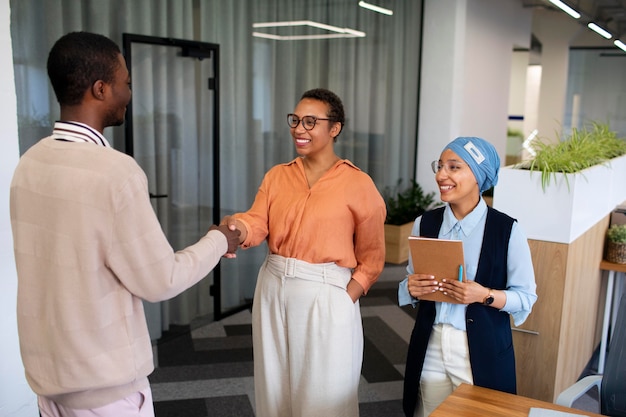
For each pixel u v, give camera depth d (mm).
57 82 1388
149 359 1490
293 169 2057
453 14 5996
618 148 3965
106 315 1374
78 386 1372
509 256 1847
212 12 3885
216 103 3955
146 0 3459
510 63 7695
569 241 2461
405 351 3740
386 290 4992
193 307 4129
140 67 3477
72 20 3105
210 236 1620
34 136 3006
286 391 2055
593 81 10484
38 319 1400
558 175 2447
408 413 1997
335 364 1951
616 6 6113
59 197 1334
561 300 2516
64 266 1338
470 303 1836
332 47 5070
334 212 1945
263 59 4359
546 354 2584
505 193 2582
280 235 1981
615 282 3510
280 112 4578
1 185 2371
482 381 1837
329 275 1951
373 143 5789
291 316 1957
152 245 1373
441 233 1939
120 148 3457
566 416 1535
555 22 9789
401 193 6266
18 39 2885
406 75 6098
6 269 2420
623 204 3646
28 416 2572
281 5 4449
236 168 4242
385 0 5664
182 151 3820
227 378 3299
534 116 10531
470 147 1820
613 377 1927
